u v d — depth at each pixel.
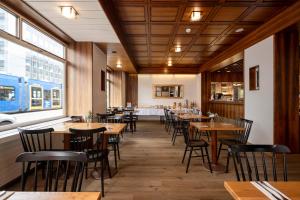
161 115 9.84
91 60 5.08
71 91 5.12
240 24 4.44
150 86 11.20
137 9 3.69
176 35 5.20
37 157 1.51
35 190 1.53
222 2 3.42
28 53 3.76
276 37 4.12
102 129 2.85
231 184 1.32
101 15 3.39
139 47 6.45
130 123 7.38
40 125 3.70
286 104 4.16
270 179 3.09
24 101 3.65
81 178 1.50
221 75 11.13
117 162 3.98
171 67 10.30
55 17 3.50
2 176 2.64
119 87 9.84
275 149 1.75
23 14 3.35
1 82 3.09
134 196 2.62
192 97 11.16
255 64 4.87
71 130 2.74
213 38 5.47
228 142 3.75
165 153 4.61
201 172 3.45
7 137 2.63
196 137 5.32
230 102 7.16
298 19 3.44
